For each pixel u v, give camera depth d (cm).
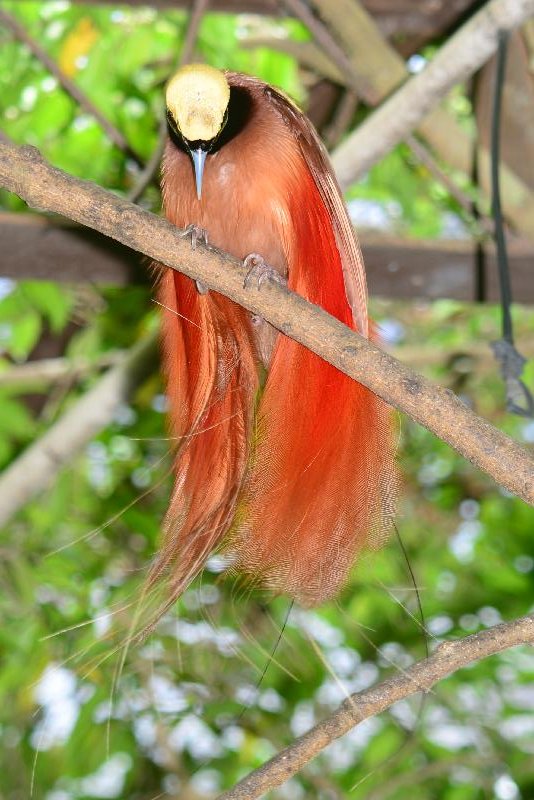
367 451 583
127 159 1192
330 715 499
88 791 1272
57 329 1305
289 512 583
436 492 1630
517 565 1571
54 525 1329
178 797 1211
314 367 603
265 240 698
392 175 1413
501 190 1070
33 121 1220
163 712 1068
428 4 1141
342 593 566
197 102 671
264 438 604
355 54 1054
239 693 1062
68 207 558
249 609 721
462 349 1426
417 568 1507
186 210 711
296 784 1271
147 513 1338
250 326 682
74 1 1093
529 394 750
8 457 1378
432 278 1095
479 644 495
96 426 1154
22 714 1188
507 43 911
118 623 586
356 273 691
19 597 1234
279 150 684
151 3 1100
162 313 707
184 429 675
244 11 1120
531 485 495
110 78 1220
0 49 1209
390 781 1208
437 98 955
